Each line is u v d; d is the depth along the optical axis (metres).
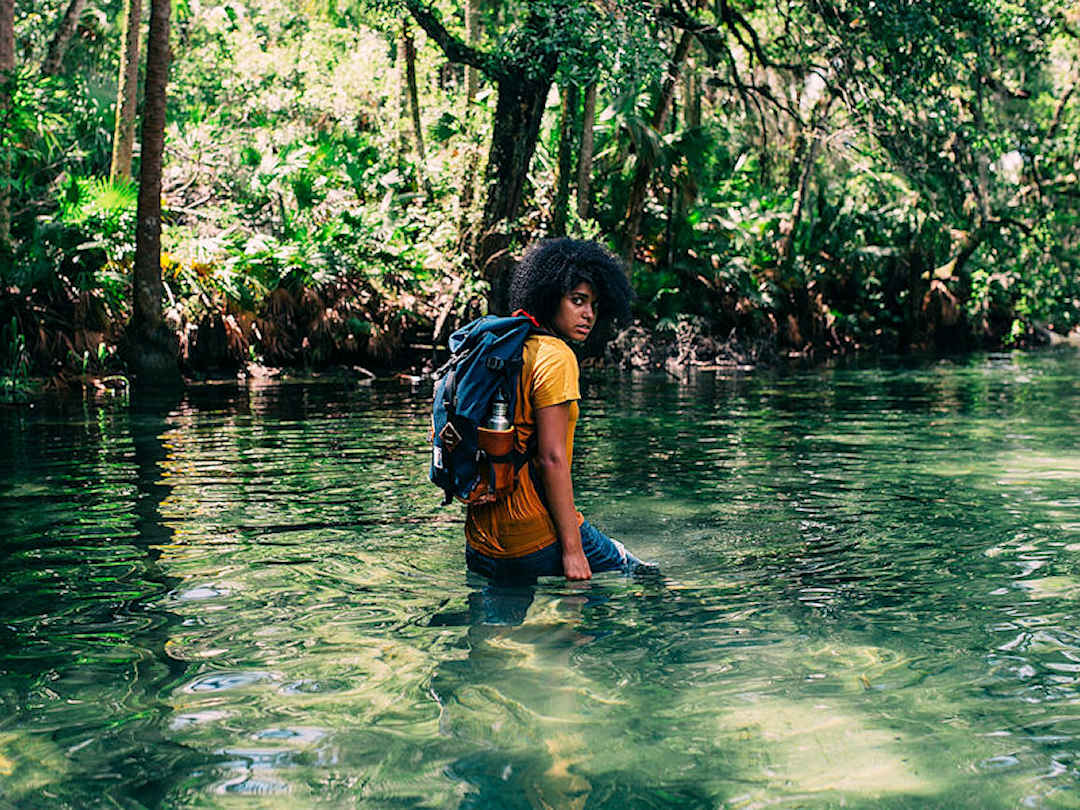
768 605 2.98
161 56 11.88
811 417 8.94
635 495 4.86
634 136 17.92
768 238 22.91
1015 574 3.34
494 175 16.64
